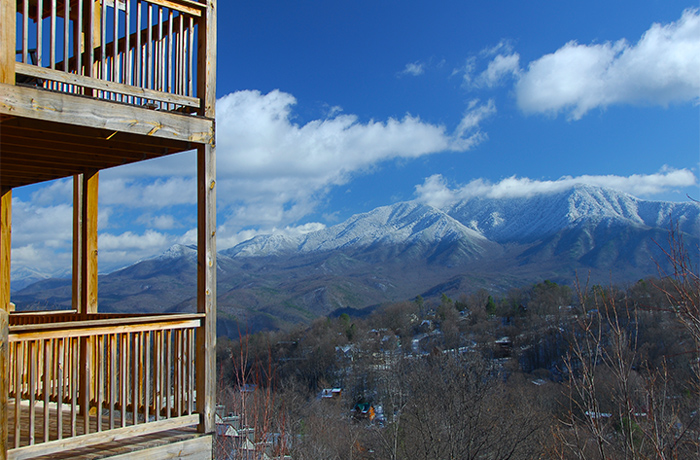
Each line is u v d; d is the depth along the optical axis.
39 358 5.86
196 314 4.68
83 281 6.15
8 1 3.82
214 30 4.98
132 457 4.16
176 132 4.66
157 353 4.50
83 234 6.21
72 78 4.13
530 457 11.25
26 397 5.98
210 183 4.86
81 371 5.33
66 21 4.25
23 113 3.85
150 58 4.64
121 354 4.39
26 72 3.92
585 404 5.03
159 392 4.52
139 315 5.26
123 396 4.34
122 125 4.35
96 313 5.93
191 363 4.68
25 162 5.66
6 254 6.09
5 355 3.47
